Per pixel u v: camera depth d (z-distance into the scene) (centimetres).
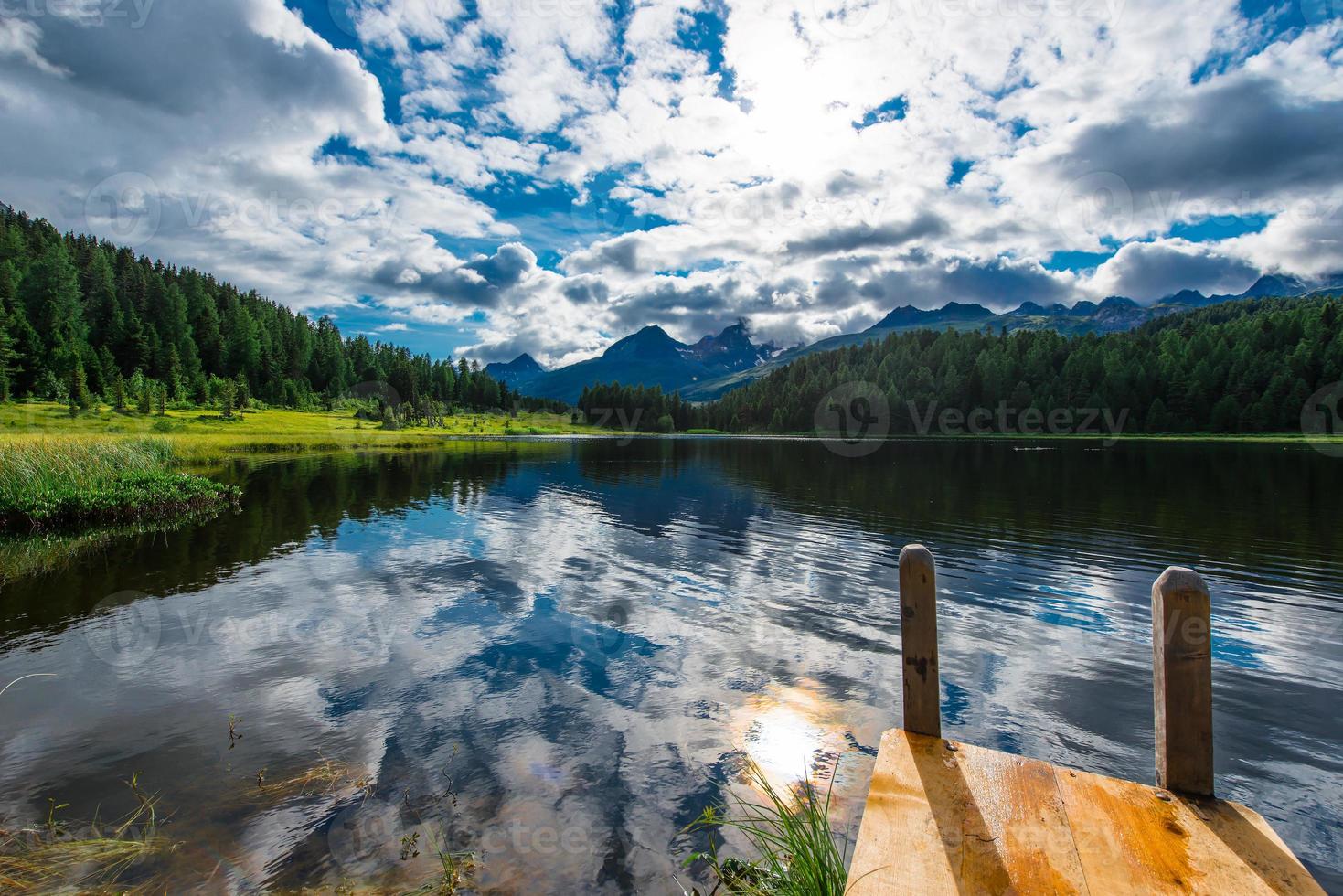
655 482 3575
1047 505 2477
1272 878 311
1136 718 736
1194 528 1936
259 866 470
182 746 654
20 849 484
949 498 2717
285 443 6825
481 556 1591
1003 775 405
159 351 13025
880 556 1602
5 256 14088
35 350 10850
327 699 770
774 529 1981
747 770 614
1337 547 1645
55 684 809
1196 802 378
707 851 492
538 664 884
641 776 602
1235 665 891
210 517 2142
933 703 455
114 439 3291
